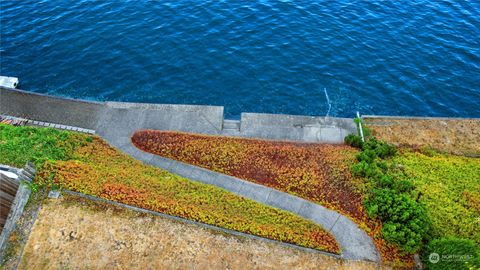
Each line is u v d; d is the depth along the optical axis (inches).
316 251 754.2
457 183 900.6
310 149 964.0
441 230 788.0
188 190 855.7
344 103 1156.5
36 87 1180.5
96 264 721.6
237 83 1192.2
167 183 867.4
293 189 870.4
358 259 749.9
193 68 1225.4
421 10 1433.3
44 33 1320.1
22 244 743.1
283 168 911.0
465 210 829.8
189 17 1374.3
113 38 1304.1
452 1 1464.1
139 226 771.4
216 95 1167.0
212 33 1321.4
